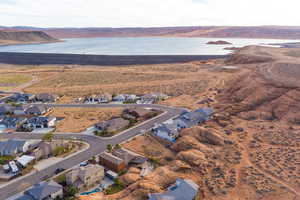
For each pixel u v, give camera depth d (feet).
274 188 126.21
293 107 229.66
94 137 209.77
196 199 121.60
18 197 131.13
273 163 150.92
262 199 118.62
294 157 156.56
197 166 153.48
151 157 174.50
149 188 129.49
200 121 237.86
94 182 147.23
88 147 191.83
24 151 188.03
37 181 148.66
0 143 188.55
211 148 177.88
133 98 321.73
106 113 269.85
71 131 223.30
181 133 208.13
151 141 201.05
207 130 198.90
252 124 217.15
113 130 220.23
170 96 334.44
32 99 324.80
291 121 213.66
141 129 223.71
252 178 136.05
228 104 272.92
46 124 233.96
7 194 137.08
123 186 142.10
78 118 257.34
